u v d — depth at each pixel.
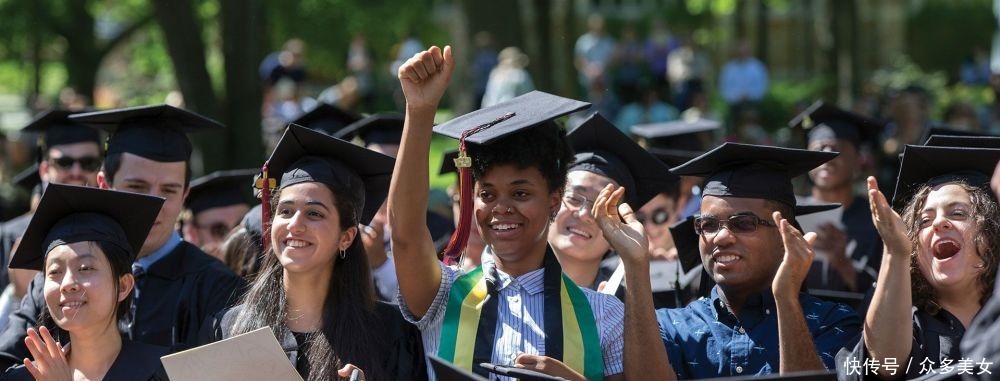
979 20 66.75
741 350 9.21
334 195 9.05
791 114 39.38
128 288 9.46
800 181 18.83
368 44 49.34
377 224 12.09
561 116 8.84
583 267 10.88
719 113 39.75
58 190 9.17
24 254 9.46
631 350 8.41
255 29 23.05
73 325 9.07
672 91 40.84
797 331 8.34
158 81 51.94
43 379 8.79
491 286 8.88
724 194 9.43
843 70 44.38
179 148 11.37
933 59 66.75
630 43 41.81
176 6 22.41
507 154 8.73
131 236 9.63
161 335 10.60
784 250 9.41
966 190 8.77
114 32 53.41
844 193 15.24
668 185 11.32
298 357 8.88
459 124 9.15
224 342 8.41
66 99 36.53
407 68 8.39
